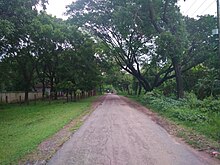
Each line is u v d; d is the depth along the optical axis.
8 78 42.38
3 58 33.12
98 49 39.78
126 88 92.19
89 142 9.31
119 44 38.50
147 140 9.44
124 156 7.32
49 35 32.22
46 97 50.31
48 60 37.47
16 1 16.17
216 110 16.42
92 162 6.85
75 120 15.86
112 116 17.42
